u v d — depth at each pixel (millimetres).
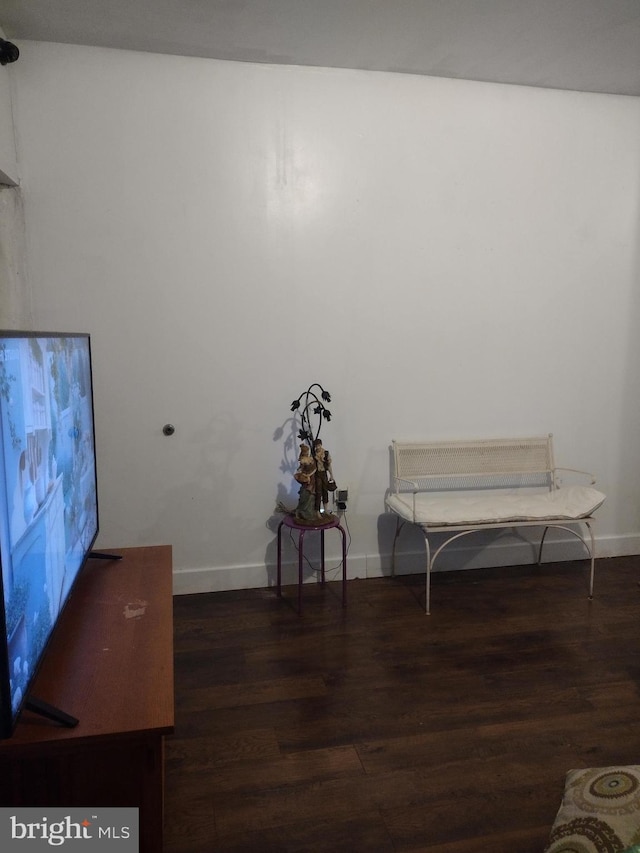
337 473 3385
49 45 2775
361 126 3160
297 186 3129
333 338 3273
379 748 2047
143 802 1440
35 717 1393
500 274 3455
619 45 2848
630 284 3664
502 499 3369
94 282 2959
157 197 2979
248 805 1799
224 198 3051
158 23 2604
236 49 2857
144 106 2908
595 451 3756
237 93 3000
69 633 1777
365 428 3387
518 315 3518
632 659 2621
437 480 3525
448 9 2504
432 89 3219
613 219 3580
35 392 1482
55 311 2938
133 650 1688
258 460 3260
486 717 2215
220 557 3285
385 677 2471
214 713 2230
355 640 2766
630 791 1365
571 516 3137
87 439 2229
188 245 3041
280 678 2459
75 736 1326
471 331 3459
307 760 1989
